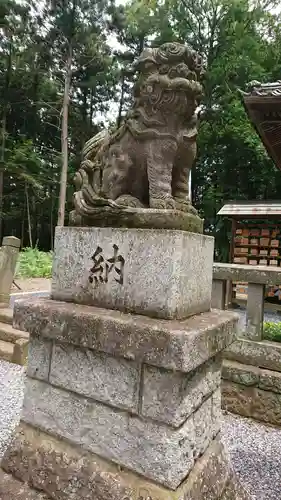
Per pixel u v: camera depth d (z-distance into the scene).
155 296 1.61
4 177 17.73
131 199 1.89
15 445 1.88
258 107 4.82
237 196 15.14
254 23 15.57
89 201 1.97
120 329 1.50
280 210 9.22
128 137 1.97
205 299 1.96
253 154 14.56
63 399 1.78
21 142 18.00
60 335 1.69
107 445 1.62
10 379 4.20
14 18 15.12
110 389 1.62
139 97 1.95
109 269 1.75
